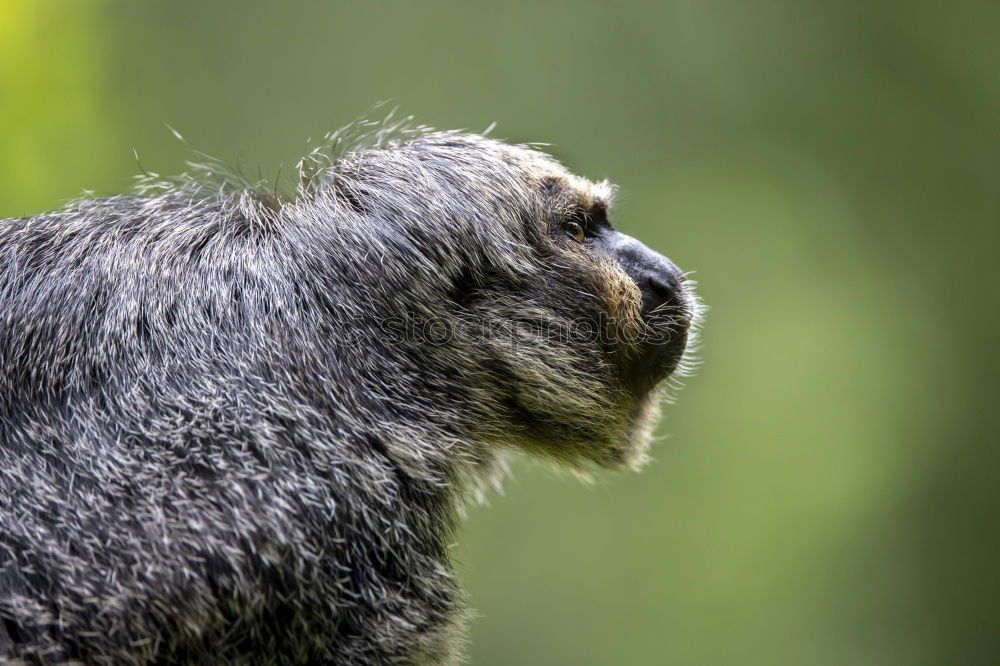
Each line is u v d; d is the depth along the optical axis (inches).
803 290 1338.6
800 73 1333.7
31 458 362.3
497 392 435.2
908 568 1225.4
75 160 1198.9
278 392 378.9
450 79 1349.7
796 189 1350.9
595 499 1290.6
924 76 1312.7
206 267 400.5
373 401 396.5
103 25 1238.3
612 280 453.7
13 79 1181.7
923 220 1326.3
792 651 1190.9
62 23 1206.3
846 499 1264.8
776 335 1325.0
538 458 469.4
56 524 349.7
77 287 390.9
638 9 1339.8
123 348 379.2
